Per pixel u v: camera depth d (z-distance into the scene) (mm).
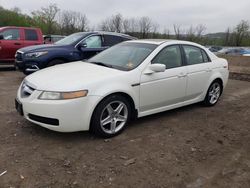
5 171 3477
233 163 3949
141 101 4914
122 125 4715
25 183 3268
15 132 4586
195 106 6602
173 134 4836
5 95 6934
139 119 5473
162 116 5730
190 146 4406
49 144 4223
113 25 56750
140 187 3297
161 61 5254
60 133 4598
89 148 4160
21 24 49344
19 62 8797
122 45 5832
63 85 4148
